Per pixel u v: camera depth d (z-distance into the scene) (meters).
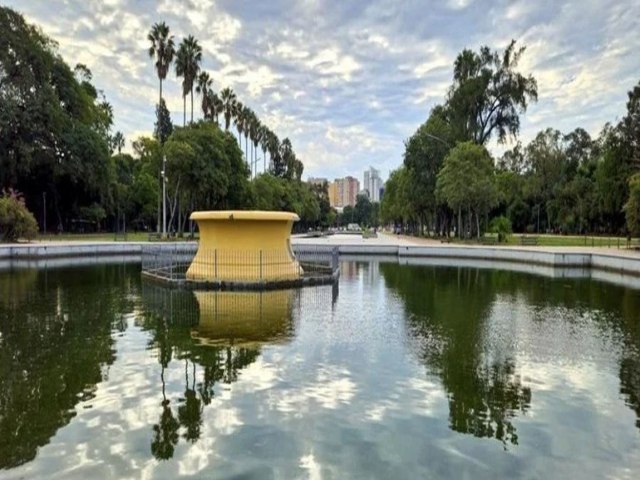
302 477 2.95
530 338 6.54
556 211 51.09
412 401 4.19
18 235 24.84
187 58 38.25
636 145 31.67
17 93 32.72
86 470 3.01
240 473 2.99
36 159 33.41
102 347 5.84
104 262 19.64
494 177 29.28
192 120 38.91
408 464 3.12
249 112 57.97
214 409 3.96
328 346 5.97
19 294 10.34
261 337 6.41
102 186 38.88
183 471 3.01
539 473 3.04
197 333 6.62
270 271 12.24
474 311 8.66
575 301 9.95
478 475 3.00
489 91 33.94
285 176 72.25
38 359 5.32
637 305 9.45
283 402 4.12
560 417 3.90
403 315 8.18
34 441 3.40
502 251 21.59
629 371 5.10
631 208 23.12
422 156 34.53
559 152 55.00
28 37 32.62
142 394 4.28
